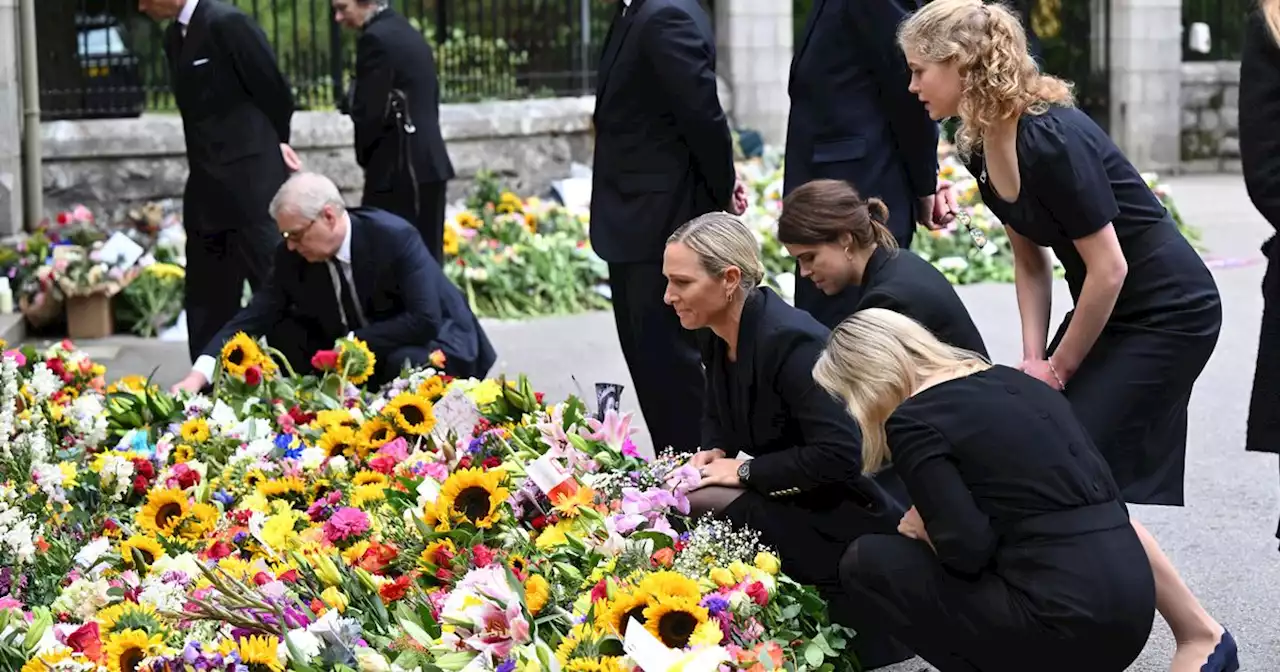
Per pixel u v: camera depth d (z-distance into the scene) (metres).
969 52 5.65
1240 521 7.86
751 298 5.88
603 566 5.30
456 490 5.77
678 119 8.00
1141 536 5.50
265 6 16.70
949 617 5.01
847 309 7.57
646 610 4.86
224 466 6.94
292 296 8.47
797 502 5.88
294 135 16.03
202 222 10.74
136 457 6.73
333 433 6.91
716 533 5.50
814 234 6.14
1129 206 5.84
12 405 6.91
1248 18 5.99
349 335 8.25
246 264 10.75
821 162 7.97
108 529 6.26
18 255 12.99
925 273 6.14
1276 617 6.55
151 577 5.51
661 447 8.34
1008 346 12.03
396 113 11.78
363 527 5.88
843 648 5.45
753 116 19.80
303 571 5.49
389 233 8.35
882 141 7.97
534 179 17.34
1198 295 5.86
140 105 15.50
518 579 5.16
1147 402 5.84
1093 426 5.81
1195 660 5.44
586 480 5.84
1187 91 23.03
